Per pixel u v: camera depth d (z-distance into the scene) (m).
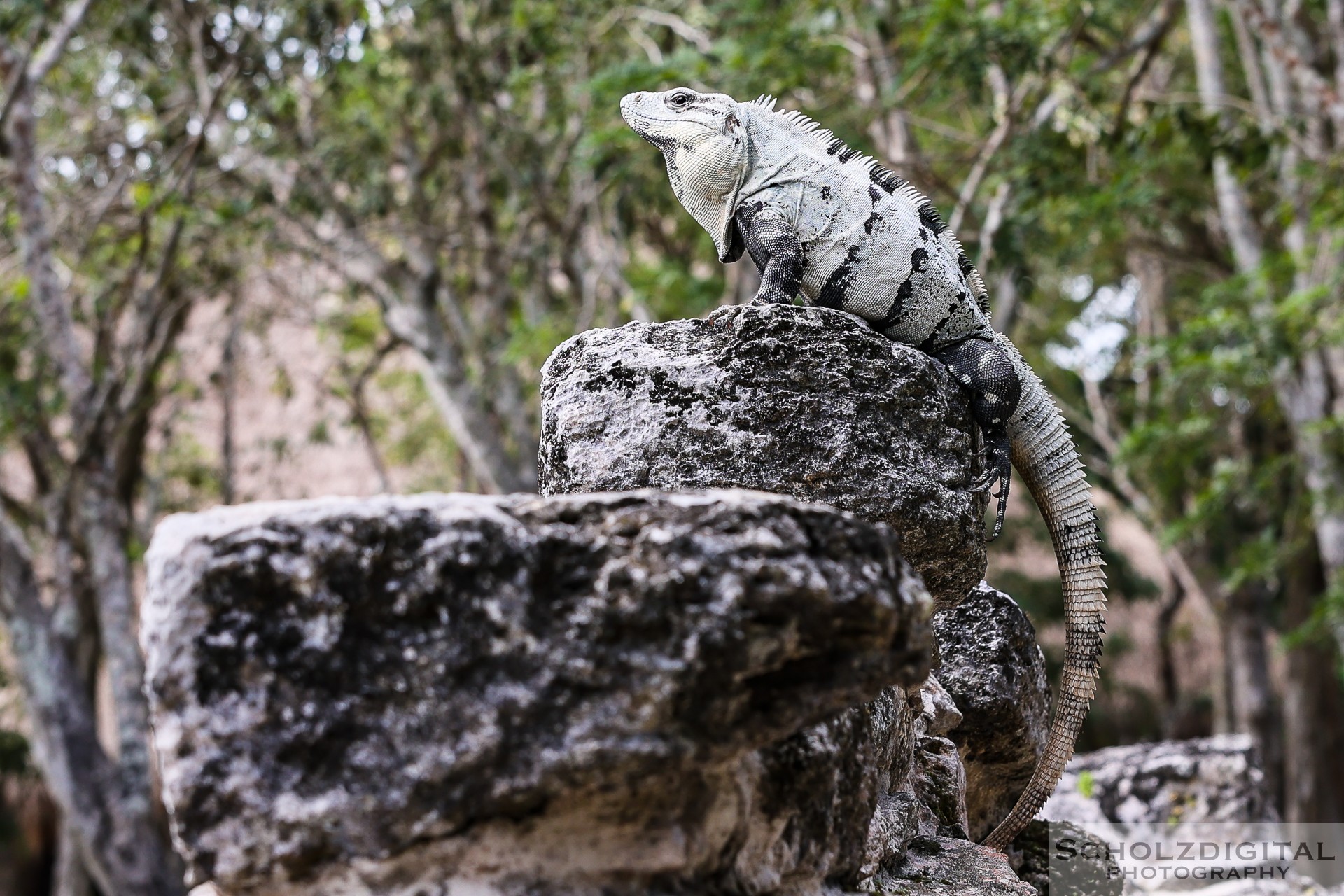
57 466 16.56
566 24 13.77
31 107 12.92
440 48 14.59
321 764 2.47
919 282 4.21
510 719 2.46
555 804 2.57
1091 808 7.34
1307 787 20.38
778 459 3.73
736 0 12.29
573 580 2.50
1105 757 8.02
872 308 4.24
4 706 20.70
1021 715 5.50
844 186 4.29
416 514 2.49
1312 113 12.78
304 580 2.46
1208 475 20.52
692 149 4.42
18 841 22.88
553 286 17.95
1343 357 14.01
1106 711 25.25
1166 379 14.21
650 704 2.45
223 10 13.52
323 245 14.79
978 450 4.16
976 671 5.43
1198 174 17.38
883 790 3.99
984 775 5.72
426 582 2.47
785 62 11.48
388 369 25.03
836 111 12.91
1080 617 4.46
